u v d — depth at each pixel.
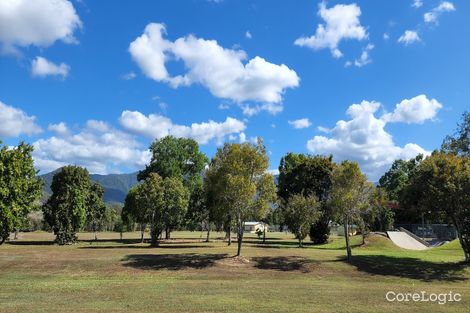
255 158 31.98
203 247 44.69
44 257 32.25
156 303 17.75
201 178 73.69
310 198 51.84
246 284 23.22
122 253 35.38
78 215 53.16
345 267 29.33
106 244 52.19
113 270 27.97
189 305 17.30
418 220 78.88
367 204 32.84
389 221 68.94
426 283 24.88
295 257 33.12
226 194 31.77
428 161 31.61
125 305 17.28
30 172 38.03
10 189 34.50
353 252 38.12
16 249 40.34
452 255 35.84
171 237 75.75
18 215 35.12
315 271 28.25
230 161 31.98
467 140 42.06
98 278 25.66
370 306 17.48
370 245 48.22
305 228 51.09
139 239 67.50
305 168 63.41
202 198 60.47
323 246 52.16
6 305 17.31
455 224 31.03
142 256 32.94
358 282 25.11
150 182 49.84
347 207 32.09
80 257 32.34
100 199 66.56
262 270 28.45
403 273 27.59
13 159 35.16
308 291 20.91
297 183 63.66
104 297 19.23
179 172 70.12
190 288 21.69
